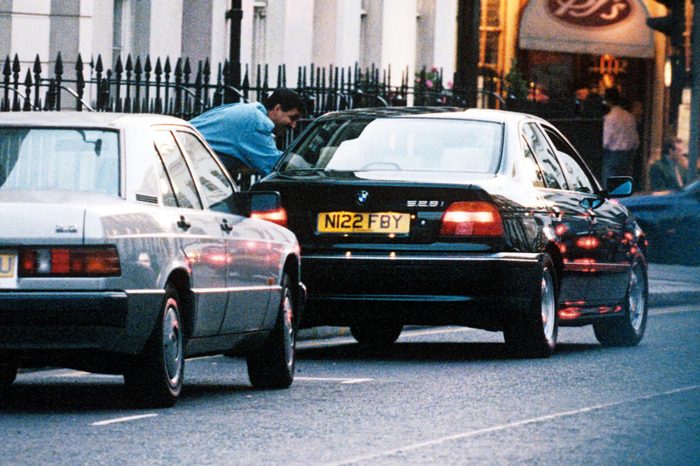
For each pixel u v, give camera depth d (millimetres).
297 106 27250
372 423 17469
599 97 68688
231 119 26000
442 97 44344
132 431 16703
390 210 23484
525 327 24000
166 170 18688
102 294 16938
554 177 25859
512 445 15992
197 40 40844
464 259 23266
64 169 18016
